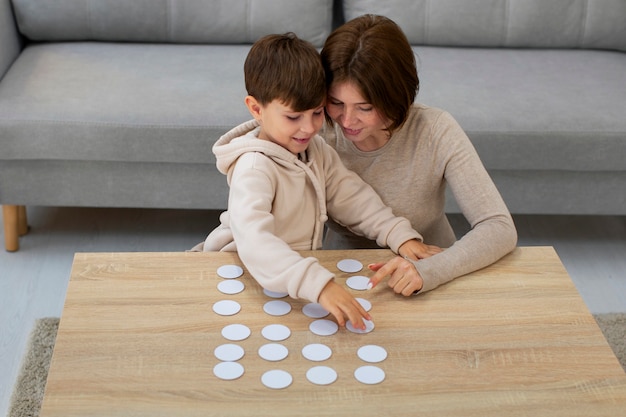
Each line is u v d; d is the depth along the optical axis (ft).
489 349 4.17
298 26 8.70
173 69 8.16
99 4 8.57
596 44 8.98
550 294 4.60
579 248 8.27
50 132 7.27
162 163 7.54
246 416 3.71
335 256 4.84
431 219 5.41
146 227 8.37
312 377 3.92
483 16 8.79
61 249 7.98
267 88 4.42
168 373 3.93
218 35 8.77
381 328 4.28
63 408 3.72
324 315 4.35
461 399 3.84
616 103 7.76
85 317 4.27
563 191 7.77
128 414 3.70
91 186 7.63
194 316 4.32
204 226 8.44
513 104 7.65
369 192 5.10
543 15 8.81
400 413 3.76
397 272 4.55
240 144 4.74
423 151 5.09
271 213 4.78
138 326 4.23
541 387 3.93
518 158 7.47
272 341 4.16
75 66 8.14
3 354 6.66
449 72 8.23
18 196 7.64
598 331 4.33
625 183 7.78
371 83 4.45
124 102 7.48
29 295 7.34
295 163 4.79
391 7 8.75
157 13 8.64
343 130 4.80
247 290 4.53
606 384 3.96
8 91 7.61
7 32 8.27
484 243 4.77
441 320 4.36
